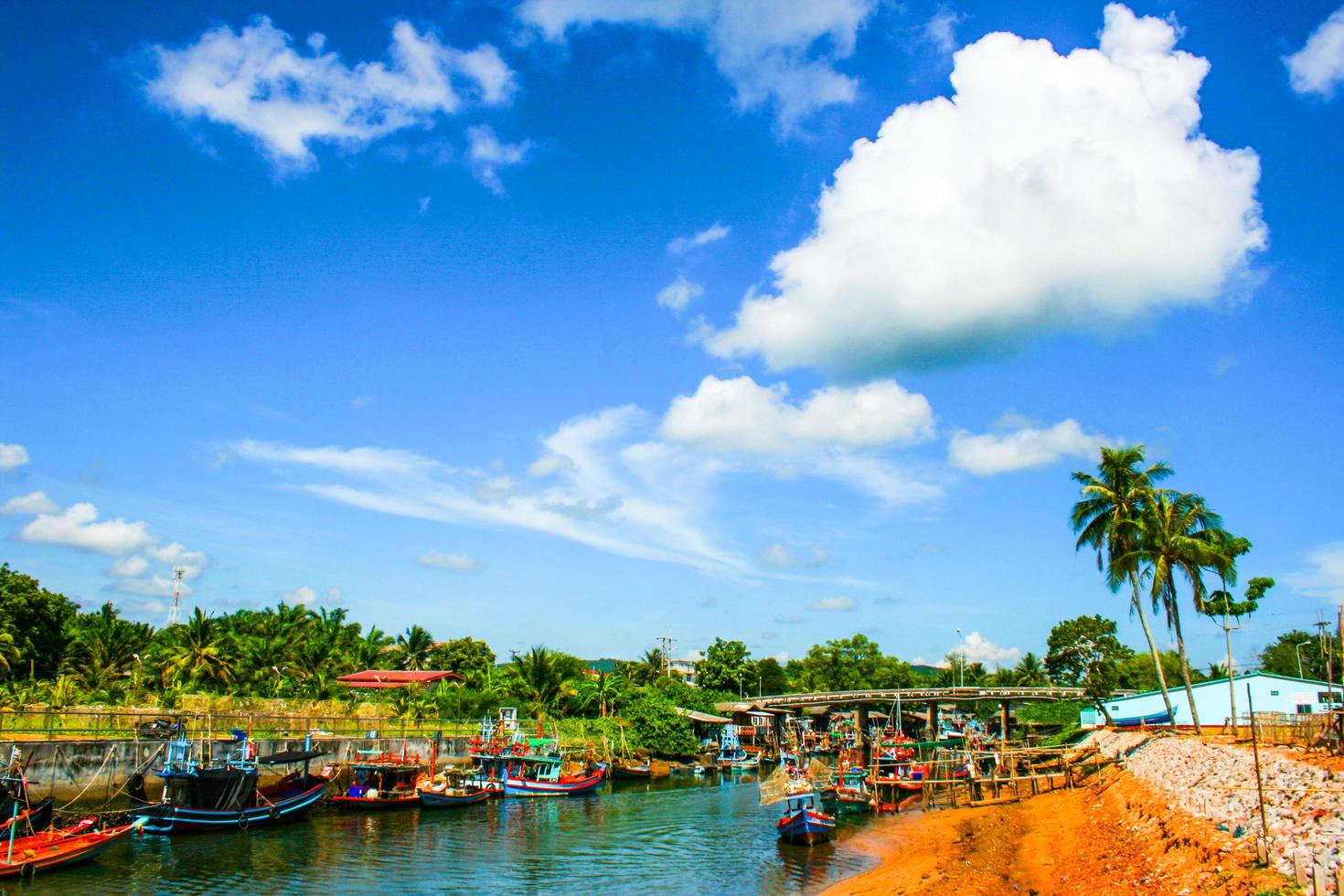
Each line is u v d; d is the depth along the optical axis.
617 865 48.97
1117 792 58.28
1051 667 150.25
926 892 39.50
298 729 75.38
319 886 42.28
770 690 173.50
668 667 161.50
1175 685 130.25
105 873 42.81
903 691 115.12
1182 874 33.53
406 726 85.19
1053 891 38.12
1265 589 65.44
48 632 88.94
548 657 112.19
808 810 54.97
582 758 94.06
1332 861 27.70
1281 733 51.59
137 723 63.06
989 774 81.44
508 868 47.62
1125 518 65.75
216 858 47.19
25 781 44.72
